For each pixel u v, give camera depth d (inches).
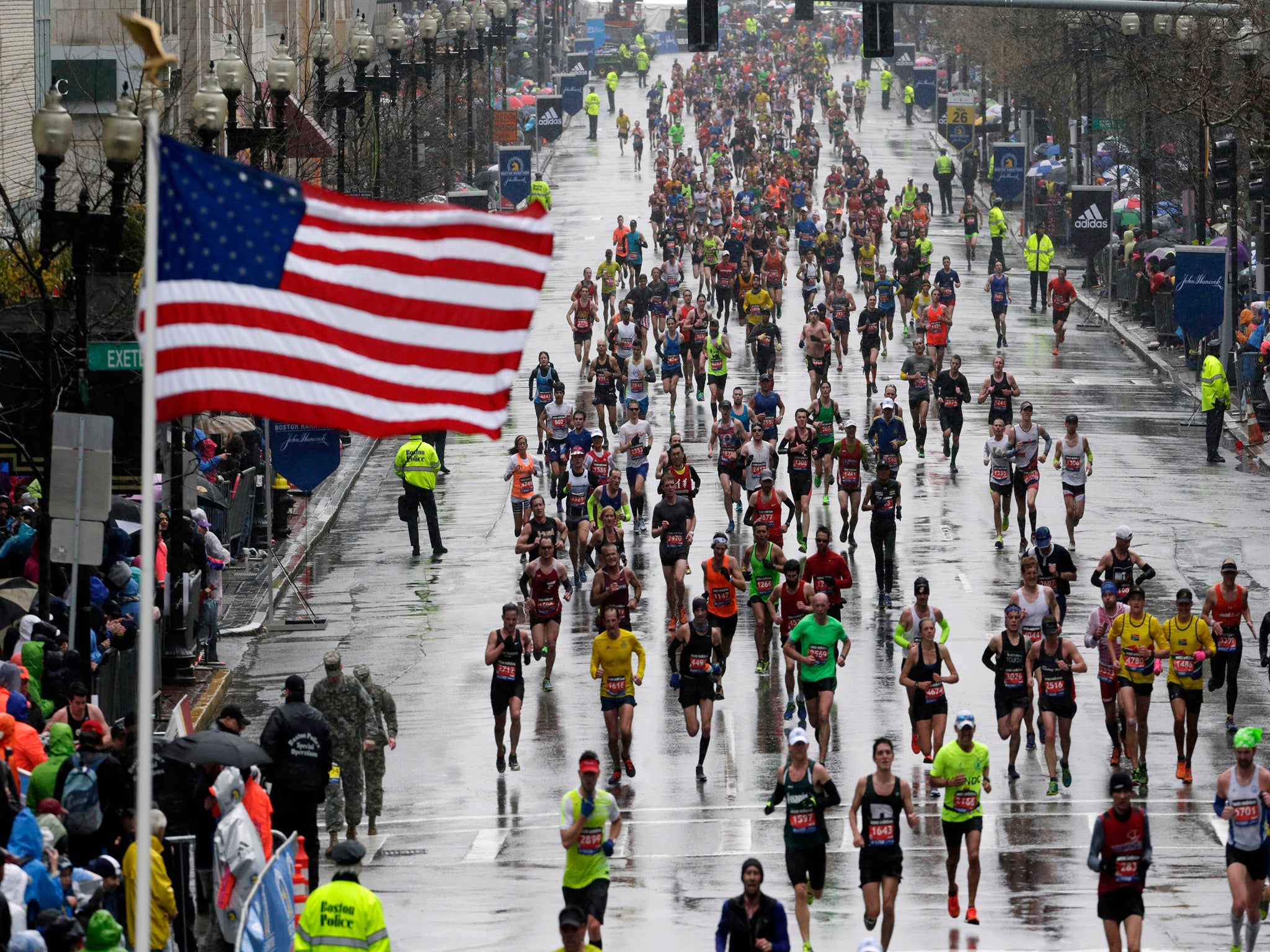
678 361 6289.4
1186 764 3181.6
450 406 1675.7
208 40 6235.2
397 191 7401.6
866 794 2377.0
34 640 2876.5
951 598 4323.3
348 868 1983.3
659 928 2529.5
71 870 2092.8
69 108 5433.1
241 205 1641.2
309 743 2518.5
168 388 1641.2
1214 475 5580.7
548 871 2797.7
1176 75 6560.0
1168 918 2549.2
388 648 4133.9
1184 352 7308.1
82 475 2736.2
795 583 3484.3
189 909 2308.1
